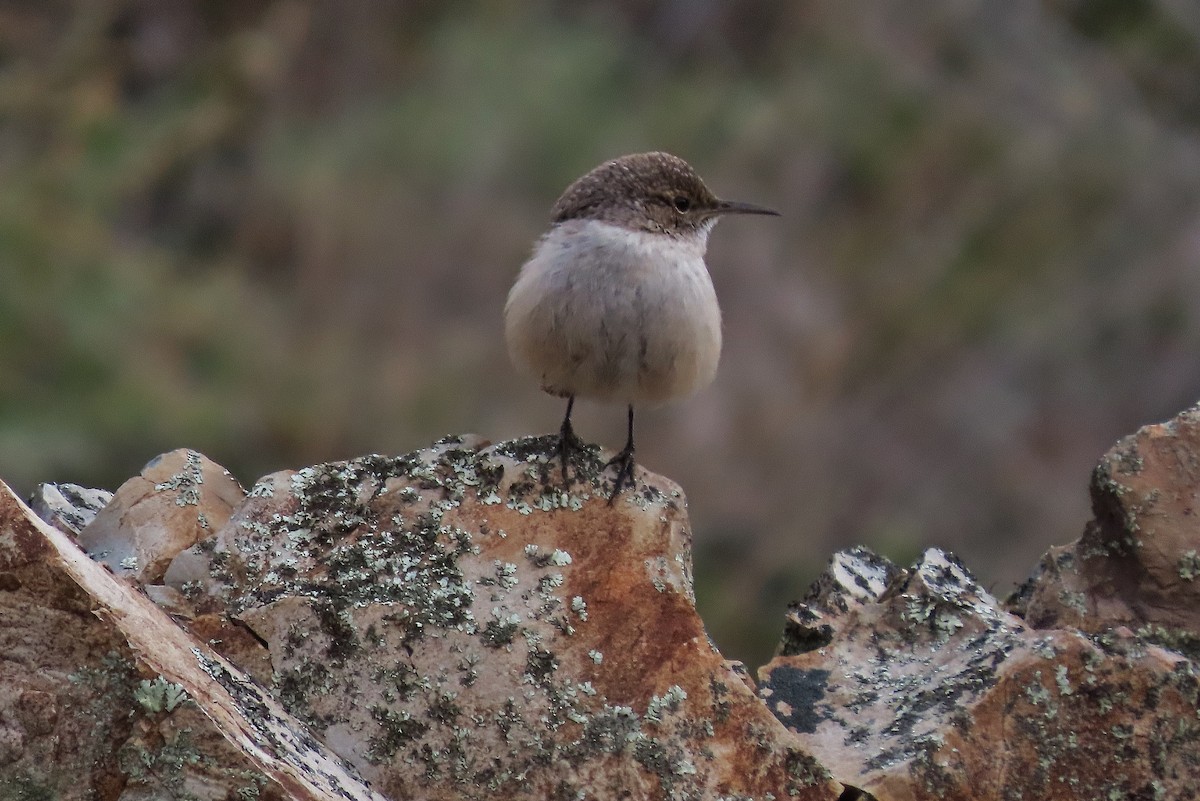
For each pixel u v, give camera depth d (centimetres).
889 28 1877
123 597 470
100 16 1678
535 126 1725
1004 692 530
